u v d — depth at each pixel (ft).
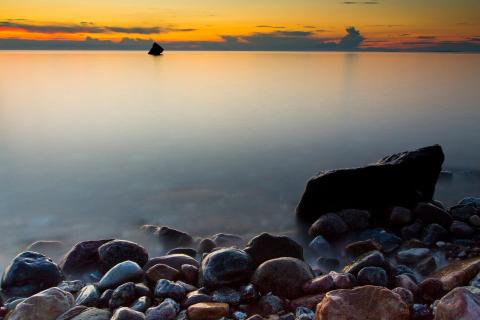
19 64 300.61
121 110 88.43
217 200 33.17
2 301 17.69
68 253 21.65
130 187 36.70
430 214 26.08
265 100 102.89
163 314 15.44
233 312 16.14
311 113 82.12
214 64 318.04
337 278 17.63
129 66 275.18
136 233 26.96
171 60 386.73
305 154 49.16
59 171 42.29
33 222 29.04
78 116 81.05
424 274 20.33
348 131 63.62
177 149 52.08
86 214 30.55
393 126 67.62
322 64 325.01
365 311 14.28
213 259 18.19
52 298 16.11
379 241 24.09
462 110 83.87
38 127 69.15
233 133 62.64
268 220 29.12
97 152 50.72
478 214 27.14
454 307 13.92
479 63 336.70
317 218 27.66
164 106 94.07
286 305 16.66
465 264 19.40
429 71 223.51
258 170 42.11
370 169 27.61
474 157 46.24
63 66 271.28
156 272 18.72
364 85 142.51
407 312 14.33
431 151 29.27
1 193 35.37
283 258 18.33
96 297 17.04
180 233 25.58
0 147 53.88
